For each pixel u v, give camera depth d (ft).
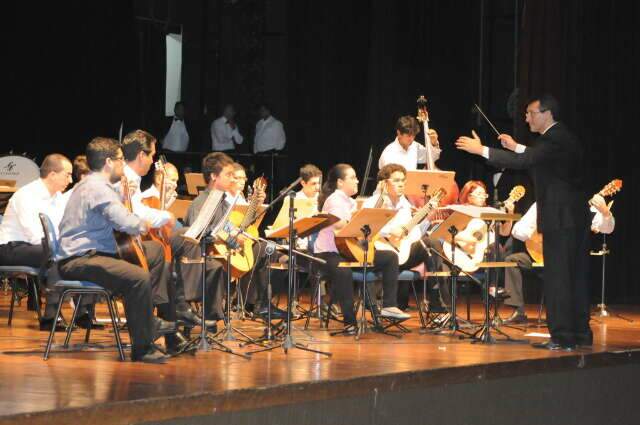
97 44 44.14
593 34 39.22
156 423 15.01
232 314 28.53
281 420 16.63
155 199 23.97
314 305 30.19
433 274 25.62
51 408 13.99
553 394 21.39
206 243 20.52
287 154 50.90
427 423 19.01
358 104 50.60
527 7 37.27
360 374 17.98
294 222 21.35
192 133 50.52
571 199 22.43
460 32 48.32
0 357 19.79
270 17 51.80
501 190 42.75
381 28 49.34
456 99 48.34
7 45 42.37
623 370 22.84
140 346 19.30
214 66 50.80
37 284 25.34
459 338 24.34
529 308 34.83
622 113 40.55
